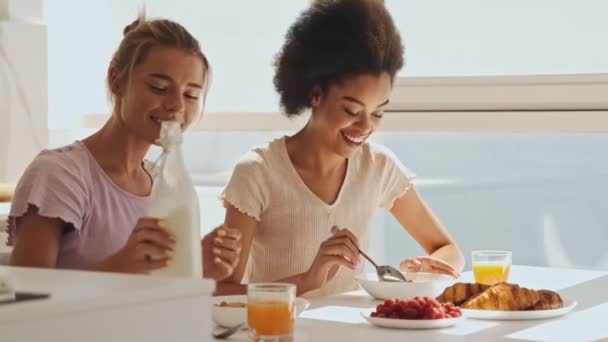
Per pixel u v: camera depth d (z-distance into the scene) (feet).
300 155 8.55
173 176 5.54
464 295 7.15
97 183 7.15
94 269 5.80
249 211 8.32
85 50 14.30
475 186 13.76
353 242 7.91
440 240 9.37
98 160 7.23
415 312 6.40
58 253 7.02
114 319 3.99
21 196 6.86
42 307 3.69
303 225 8.45
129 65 7.19
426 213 9.38
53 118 14.35
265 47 13.23
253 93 13.33
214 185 14.05
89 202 7.07
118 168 7.28
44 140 13.28
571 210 13.33
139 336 4.10
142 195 7.43
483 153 13.67
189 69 7.22
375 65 8.09
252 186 8.34
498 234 13.69
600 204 13.20
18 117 13.11
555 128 12.09
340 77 8.11
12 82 13.06
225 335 5.83
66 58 14.34
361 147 8.89
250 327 5.54
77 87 14.32
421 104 12.69
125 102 7.22
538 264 13.53
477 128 12.45
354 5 8.22
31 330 3.66
